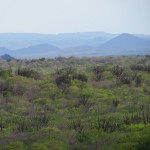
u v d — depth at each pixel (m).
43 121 26.41
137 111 30.05
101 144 19.56
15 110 32.62
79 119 27.12
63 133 22.00
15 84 40.59
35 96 38.41
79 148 19.34
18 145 19.94
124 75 47.84
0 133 23.55
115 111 31.11
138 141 19.39
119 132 21.91
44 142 20.19
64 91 39.53
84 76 46.19
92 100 35.78
